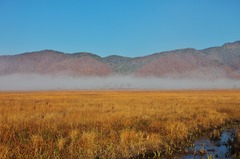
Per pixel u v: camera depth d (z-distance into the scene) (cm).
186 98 5503
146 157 1514
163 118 2466
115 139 1612
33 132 1759
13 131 1703
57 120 2148
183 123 2167
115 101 4456
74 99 5125
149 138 1681
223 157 1514
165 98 5512
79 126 1967
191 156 1549
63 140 1499
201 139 1945
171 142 1748
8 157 1264
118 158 1439
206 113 2883
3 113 2567
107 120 2166
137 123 2177
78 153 1382
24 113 2567
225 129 2317
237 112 3122
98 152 1447
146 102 4203
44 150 1396
